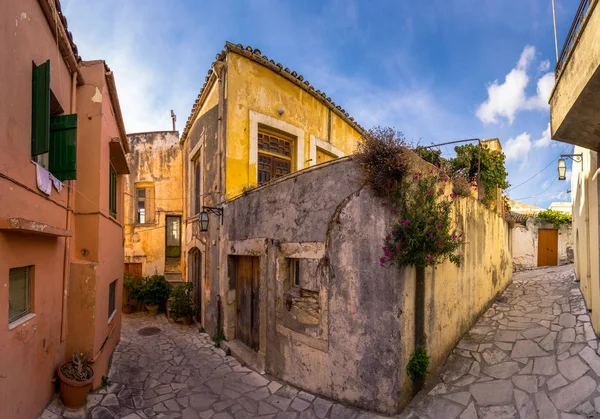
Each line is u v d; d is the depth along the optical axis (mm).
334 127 11148
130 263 13625
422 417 4176
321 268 5094
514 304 7707
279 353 5891
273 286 6121
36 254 3969
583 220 6918
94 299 5348
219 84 8445
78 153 5629
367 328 4465
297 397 5141
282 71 8930
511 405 4246
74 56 5328
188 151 12484
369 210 4488
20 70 3443
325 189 5133
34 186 3777
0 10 3029
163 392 5547
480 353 5473
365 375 4469
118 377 5996
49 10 4102
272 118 8820
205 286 9641
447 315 5461
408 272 4336
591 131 4301
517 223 13883
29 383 3775
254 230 6820
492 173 8609
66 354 5184
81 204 5605
